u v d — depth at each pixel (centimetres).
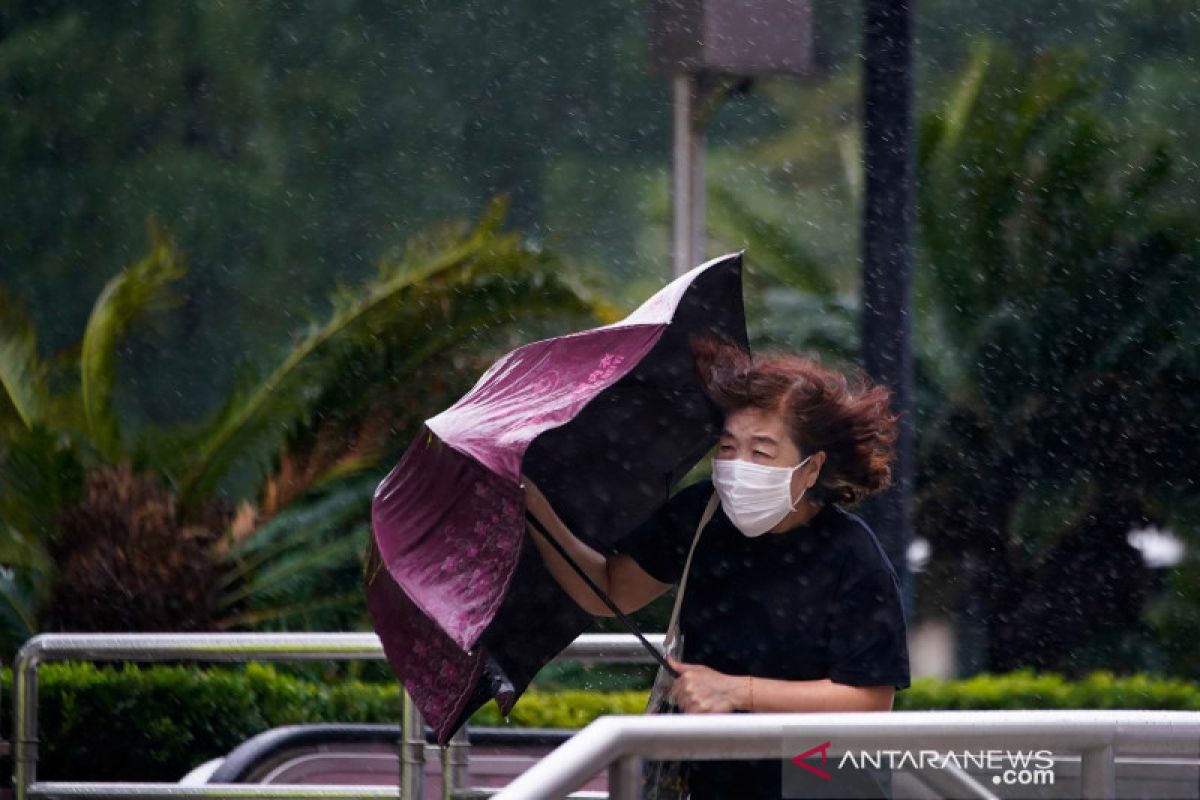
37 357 4147
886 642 1003
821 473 1028
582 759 723
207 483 4169
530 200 9725
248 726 2902
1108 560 5781
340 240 9412
